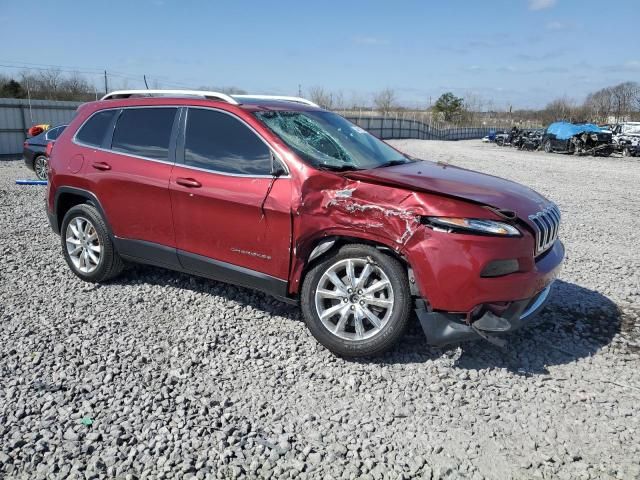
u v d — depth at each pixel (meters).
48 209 5.65
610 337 4.45
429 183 3.84
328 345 3.95
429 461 2.95
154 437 3.09
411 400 3.51
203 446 3.03
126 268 5.45
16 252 6.48
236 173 4.25
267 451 2.99
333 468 2.88
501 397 3.55
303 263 4.04
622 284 5.74
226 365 3.91
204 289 5.22
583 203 11.42
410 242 3.61
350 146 4.65
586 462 2.95
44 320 4.57
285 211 3.97
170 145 4.68
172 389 3.59
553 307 5.01
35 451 2.95
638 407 3.47
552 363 4.00
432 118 74.75
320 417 3.33
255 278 4.26
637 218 9.78
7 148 22.92
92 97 36.25
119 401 3.42
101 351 4.07
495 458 2.98
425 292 3.64
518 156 28.45
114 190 4.93
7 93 34.56
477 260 3.51
